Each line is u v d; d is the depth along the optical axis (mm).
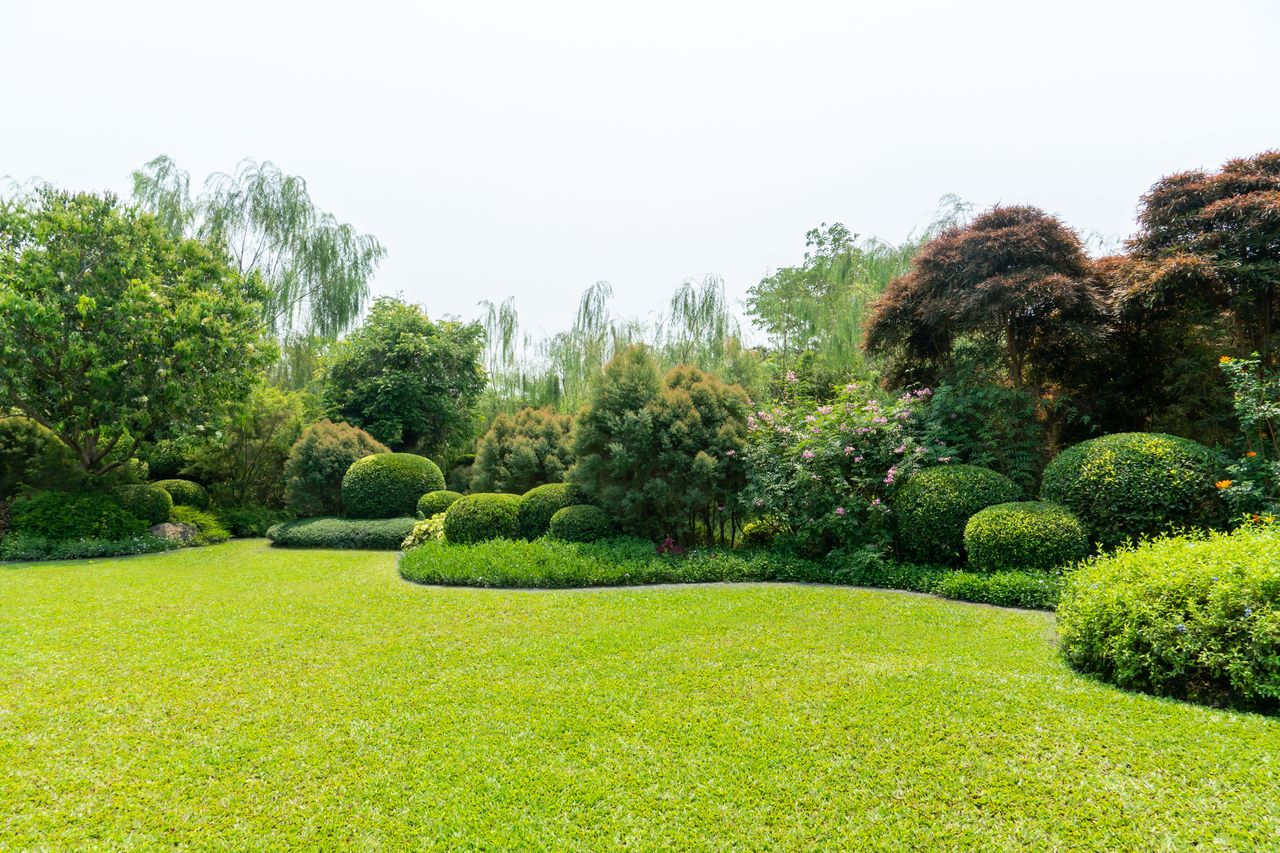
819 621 5359
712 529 8977
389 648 4812
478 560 7930
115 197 11492
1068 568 5883
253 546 11688
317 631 5301
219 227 16312
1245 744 2898
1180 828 2332
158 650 4754
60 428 10469
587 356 14008
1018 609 5770
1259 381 6461
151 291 10672
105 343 10344
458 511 9648
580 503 9398
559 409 14422
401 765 2957
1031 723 3191
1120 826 2369
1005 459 8062
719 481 8445
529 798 2672
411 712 3566
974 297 8180
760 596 6371
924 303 8922
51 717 3492
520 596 6707
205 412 11547
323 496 13625
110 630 5305
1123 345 8375
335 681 4082
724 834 2422
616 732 3273
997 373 8898
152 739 3230
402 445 17141
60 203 11000
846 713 3408
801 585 7109
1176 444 6316
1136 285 7312
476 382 18125
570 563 7562
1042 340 8867
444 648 4801
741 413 8906
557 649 4723
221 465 14297
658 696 3742
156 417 11109
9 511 10461
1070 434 8711
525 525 9477
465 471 16203
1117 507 6215
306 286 17531
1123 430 8469
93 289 10469
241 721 3457
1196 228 7434
